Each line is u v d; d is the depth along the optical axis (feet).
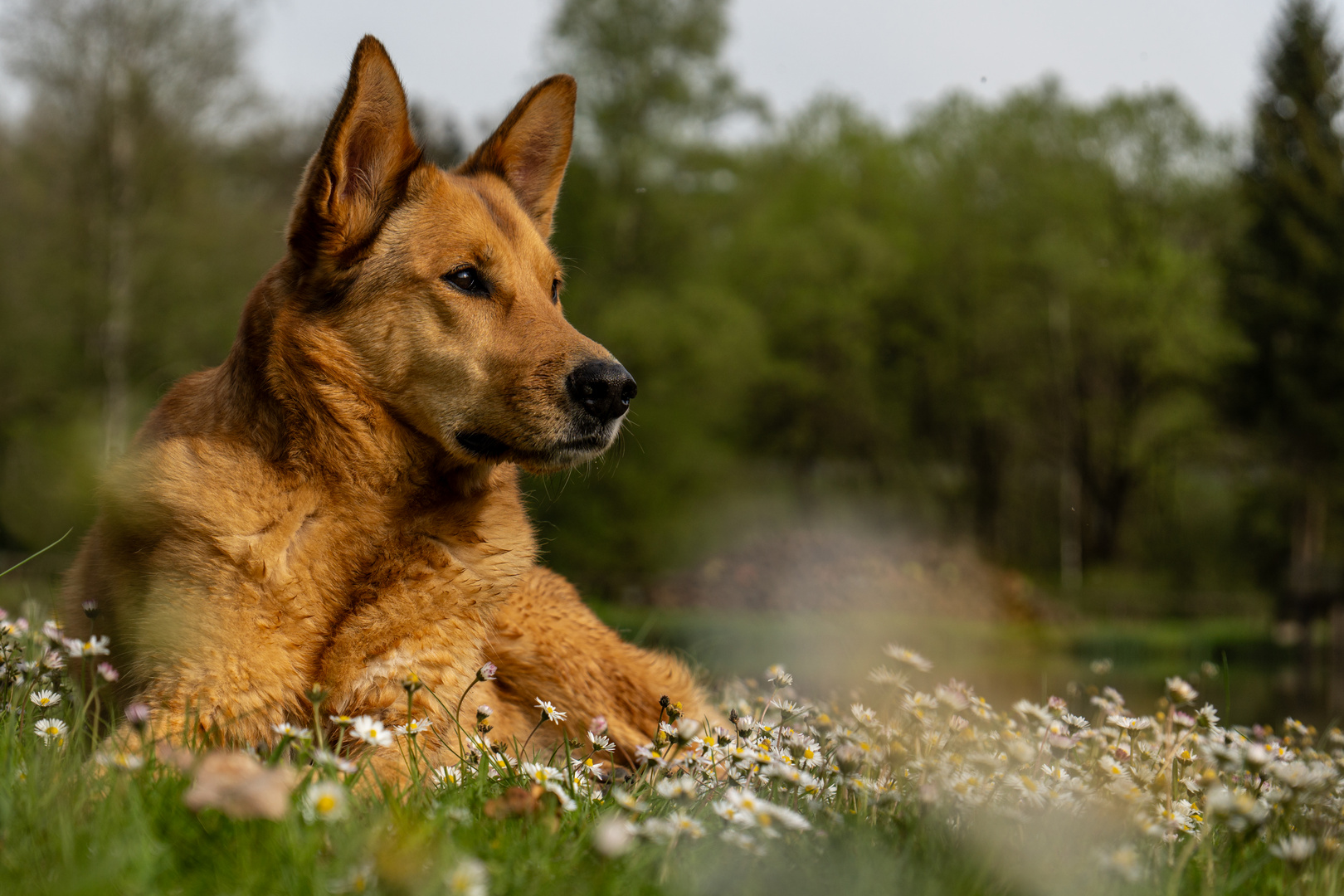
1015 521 145.28
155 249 82.07
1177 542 130.62
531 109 15.21
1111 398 126.52
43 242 81.05
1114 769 10.86
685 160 91.56
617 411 12.80
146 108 82.43
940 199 138.82
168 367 81.92
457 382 12.35
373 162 12.40
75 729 9.43
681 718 10.43
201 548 10.91
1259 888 8.82
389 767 10.35
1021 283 128.67
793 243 128.16
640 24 89.56
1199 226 126.41
